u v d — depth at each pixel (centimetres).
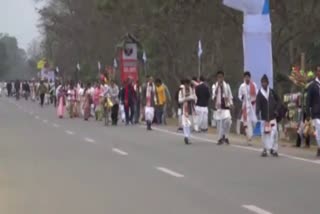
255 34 5166
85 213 2073
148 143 4472
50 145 4338
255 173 2958
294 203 2219
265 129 3628
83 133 5428
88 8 14038
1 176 2897
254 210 2094
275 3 6731
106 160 3475
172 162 3378
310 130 4053
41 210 2130
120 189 2533
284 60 7844
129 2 8500
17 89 16088
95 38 13362
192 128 5512
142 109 7325
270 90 3653
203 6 7088
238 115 5594
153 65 9331
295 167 3161
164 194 2412
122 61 8544
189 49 8725
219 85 4406
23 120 7406
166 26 8588
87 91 7562
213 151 3928
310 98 3591
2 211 2120
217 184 2644
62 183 2691
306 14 6800
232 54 8038
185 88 4481
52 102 12862
